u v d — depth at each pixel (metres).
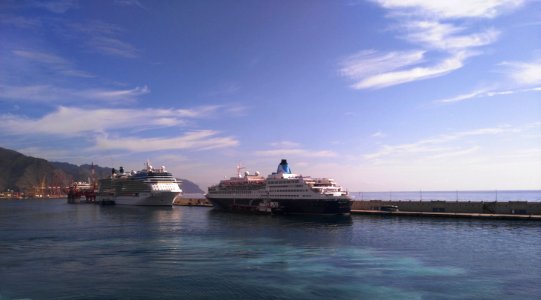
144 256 73.38
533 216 119.06
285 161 171.38
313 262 66.56
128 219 156.38
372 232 101.19
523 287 52.00
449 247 78.12
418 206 148.88
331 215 147.00
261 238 94.12
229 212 185.50
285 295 49.97
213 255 73.56
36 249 82.12
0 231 115.19
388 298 48.47
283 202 159.75
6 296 50.59
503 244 80.56
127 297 49.78
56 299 49.28
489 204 132.88
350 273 59.19
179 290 52.25
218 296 49.84
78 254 76.06
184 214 180.50
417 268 61.66
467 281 54.69
